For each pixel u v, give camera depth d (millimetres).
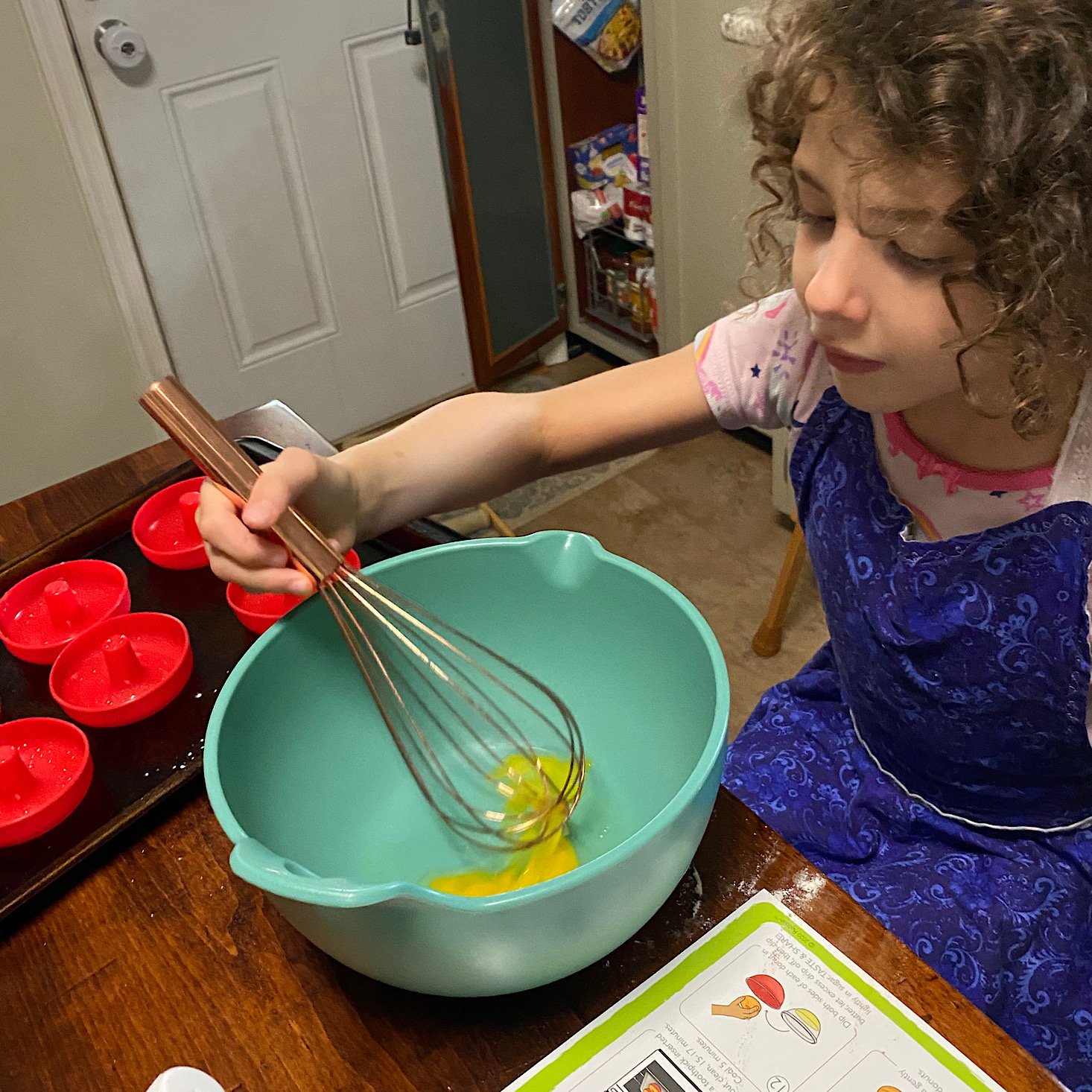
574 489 2057
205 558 813
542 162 2199
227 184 1968
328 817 645
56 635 770
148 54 1786
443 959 474
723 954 537
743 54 1522
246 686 599
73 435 2066
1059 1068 677
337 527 695
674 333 2121
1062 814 746
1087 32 442
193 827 625
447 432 765
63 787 644
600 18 2057
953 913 715
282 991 542
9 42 1697
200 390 2131
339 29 1952
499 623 695
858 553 711
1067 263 475
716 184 1813
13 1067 523
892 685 723
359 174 2105
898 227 489
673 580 1832
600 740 685
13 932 581
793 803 818
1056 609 644
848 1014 509
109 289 1965
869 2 477
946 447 664
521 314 2332
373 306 2262
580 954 494
